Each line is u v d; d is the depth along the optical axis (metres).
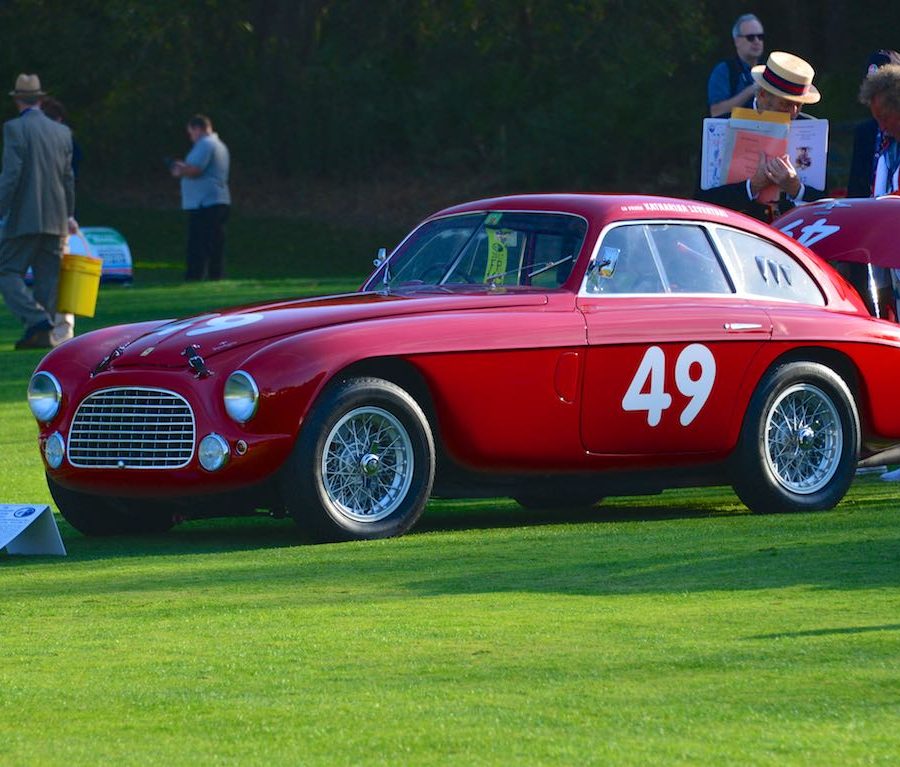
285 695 13.43
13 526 22.28
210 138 78.19
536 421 23.88
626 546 21.47
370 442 22.91
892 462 27.28
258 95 131.88
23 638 16.28
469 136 132.62
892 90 29.03
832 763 11.18
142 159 132.75
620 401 24.48
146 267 90.25
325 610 17.38
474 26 122.00
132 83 124.38
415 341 23.00
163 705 13.21
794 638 15.16
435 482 23.84
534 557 20.69
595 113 124.19
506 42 122.31
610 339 24.31
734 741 11.70
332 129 131.50
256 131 132.38
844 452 26.14
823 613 16.39
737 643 15.01
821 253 28.20
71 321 52.50
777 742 11.66
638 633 15.60
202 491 22.62
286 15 132.00
